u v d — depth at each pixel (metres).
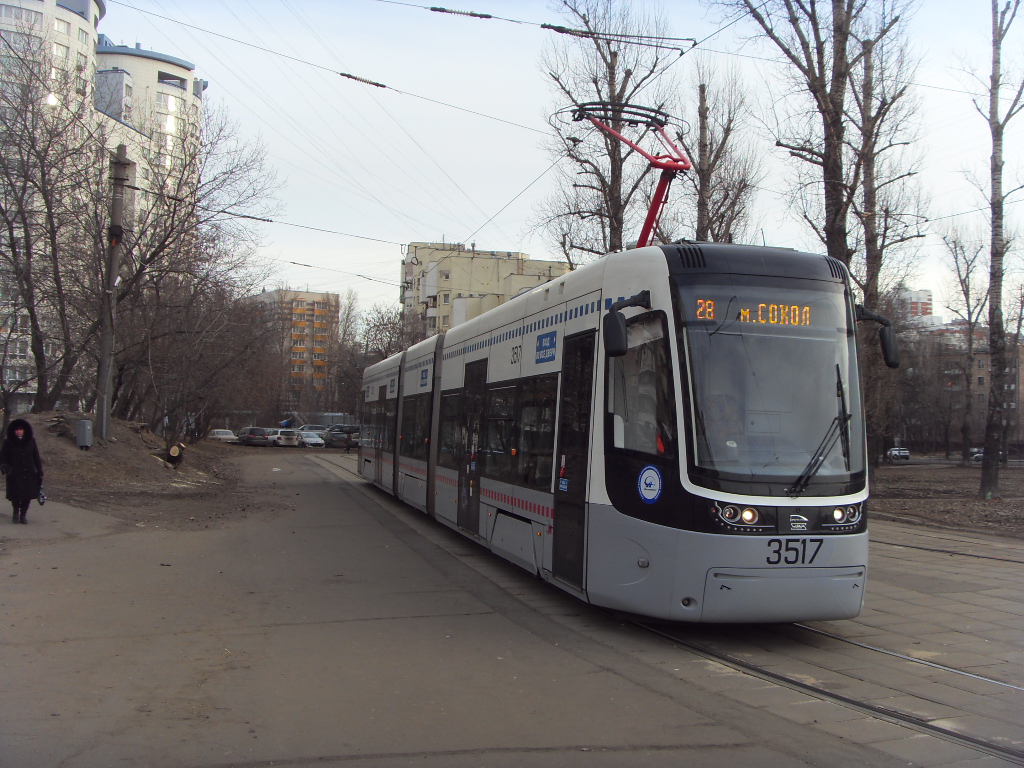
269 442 60.72
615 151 23.31
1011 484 28.67
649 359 7.42
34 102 21.92
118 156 22.06
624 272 7.98
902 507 19.53
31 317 23.44
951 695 5.89
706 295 7.32
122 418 33.34
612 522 7.58
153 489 20.66
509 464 10.45
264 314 35.09
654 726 5.10
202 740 4.70
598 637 7.52
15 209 22.58
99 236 23.98
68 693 5.51
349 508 18.72
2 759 4.34
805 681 6.18
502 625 7.91
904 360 46.53
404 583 9.98
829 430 7.23
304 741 4.72
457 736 4.85
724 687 6.00
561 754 4.60
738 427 7.02
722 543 6.72
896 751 4.77
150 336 26.30
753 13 17.91
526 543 9.65
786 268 7.61
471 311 77.25
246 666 6.27
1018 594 9.61
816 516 6.91
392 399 20.42
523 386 10.16
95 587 9.08
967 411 50.38
